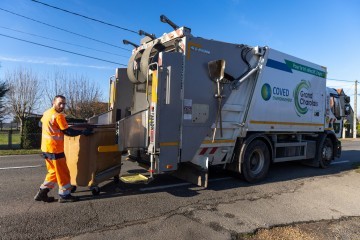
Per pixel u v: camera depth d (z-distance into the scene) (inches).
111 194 229.9
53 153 198.5
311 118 358.6
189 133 235.1
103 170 231.9
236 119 268.1
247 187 269.7
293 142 345.4
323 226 182.2
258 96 283.4
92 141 218.7
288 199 236.2
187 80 230.8
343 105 435.2
